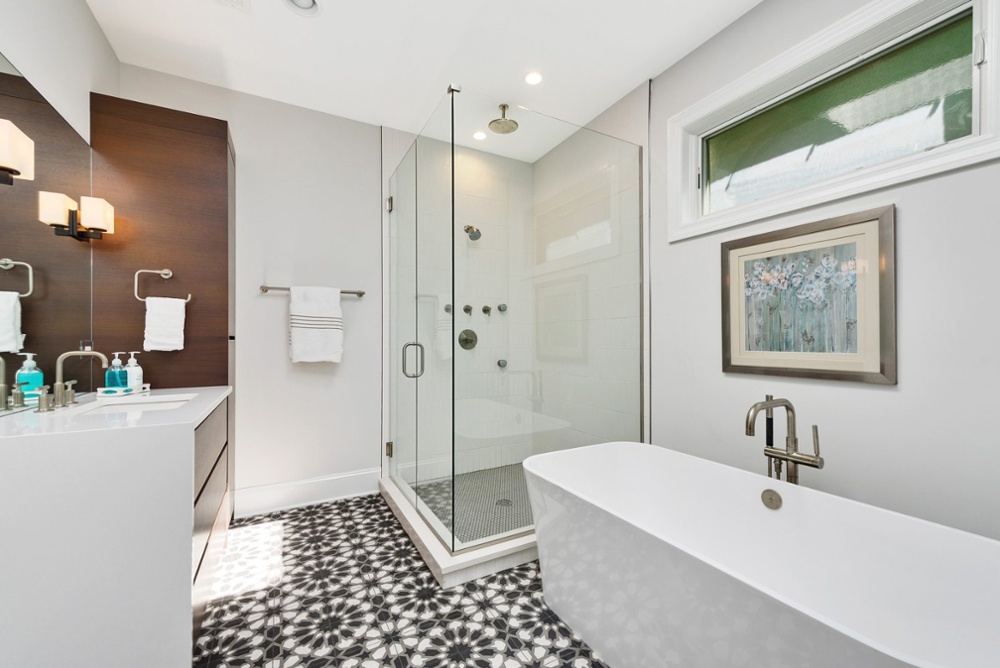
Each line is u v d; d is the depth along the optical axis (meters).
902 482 1.41
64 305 1.75
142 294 2.06
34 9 1.51
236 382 2.52
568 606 1.51
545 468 1.86
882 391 1.46
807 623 0.83
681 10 1.89
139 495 1.17
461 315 2.25
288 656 1.37
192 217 2.17
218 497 1.87
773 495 1.52
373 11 1.92
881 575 1.23
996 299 1.22
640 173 2.45
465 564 1.82
